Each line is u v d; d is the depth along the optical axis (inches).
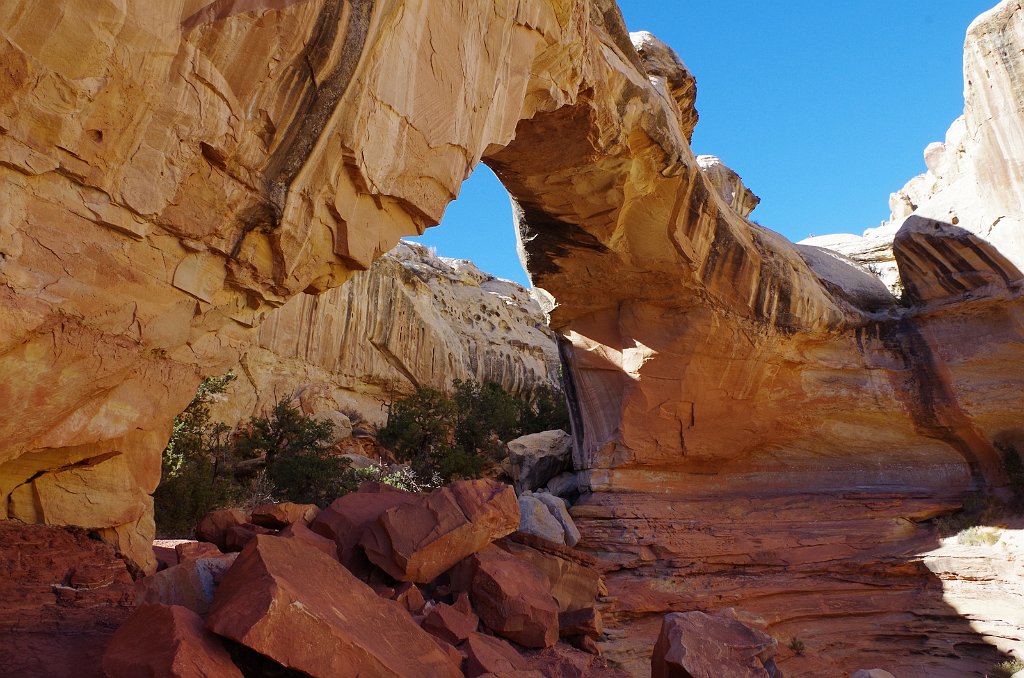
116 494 273.1
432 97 313.6
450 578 390.0
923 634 544.7
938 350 681.6
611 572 581.9
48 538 249.9
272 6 235.9
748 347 668.7
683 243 602.9
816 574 593.9
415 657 260.2
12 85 180.4
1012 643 511.8
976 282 668.7
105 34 193.6
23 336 196.7
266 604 214.7
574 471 800.9
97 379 227.0
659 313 665.0
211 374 280.1
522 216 620.4
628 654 450.6
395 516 376.5
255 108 244.1
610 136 505.4
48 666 203.3
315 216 275.3
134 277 228.5
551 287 681.6
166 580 274.7
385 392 1471.5
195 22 219.8
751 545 607.8
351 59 264.2
